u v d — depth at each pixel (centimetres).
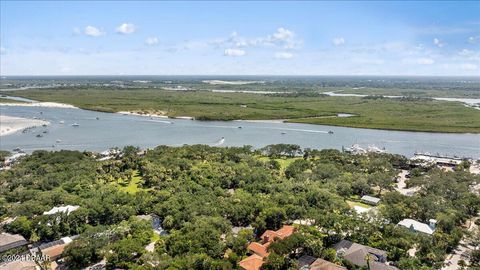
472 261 9894
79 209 11681
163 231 11706
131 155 19875
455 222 11981
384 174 16650
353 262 9656
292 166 18200
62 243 10562
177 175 16488
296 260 9650
